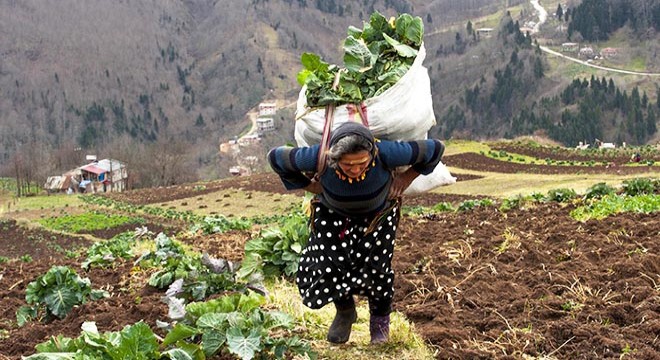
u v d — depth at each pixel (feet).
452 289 22.67
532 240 31.48
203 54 636.89
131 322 21.50
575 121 407.03
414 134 16.39
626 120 409.08
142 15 637.71
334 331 17.29
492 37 524.11
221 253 38.04
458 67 508.53
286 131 454.81
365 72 16.55
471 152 194.29
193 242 45.34
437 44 576.61
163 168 264.72
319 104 16.14
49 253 108.37
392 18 17.65
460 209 58.13
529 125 419.13
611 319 18.92
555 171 163.73
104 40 579.07
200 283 22.17
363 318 20.08
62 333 21.09
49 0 602.85
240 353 15.42
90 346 15.16
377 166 15.15
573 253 27.25
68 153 317.42
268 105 511.40
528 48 498.28
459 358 16.90
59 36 574.97
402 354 17.31
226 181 195.42
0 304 27.66
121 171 276.21
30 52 548.72
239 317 16.39
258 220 114.52
